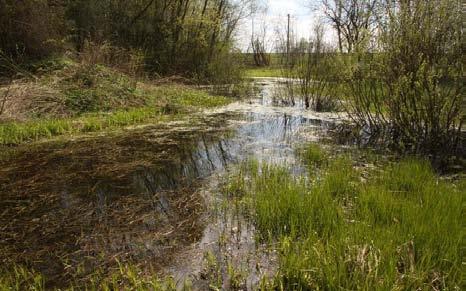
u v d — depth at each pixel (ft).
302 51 39.06
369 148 21.71
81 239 11.68
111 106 33.09
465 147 20.25
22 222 12.94
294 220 11.66
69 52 40.78
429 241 9.68
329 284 8.49
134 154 21.29
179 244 11.19
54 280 9.55
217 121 31.24
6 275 9.64
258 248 10.78
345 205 13.37
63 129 26.03
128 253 10.75
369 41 22.41
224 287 9.01
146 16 59.16
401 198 13.24
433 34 18.79
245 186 15.64
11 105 27.73
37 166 19.02
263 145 23.12
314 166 18.43
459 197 12.59
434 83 19.17
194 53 61.82
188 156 20.90
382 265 8.93
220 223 12.51
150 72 55.98
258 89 57.52
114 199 14.93
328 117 32.91
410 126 21.04
